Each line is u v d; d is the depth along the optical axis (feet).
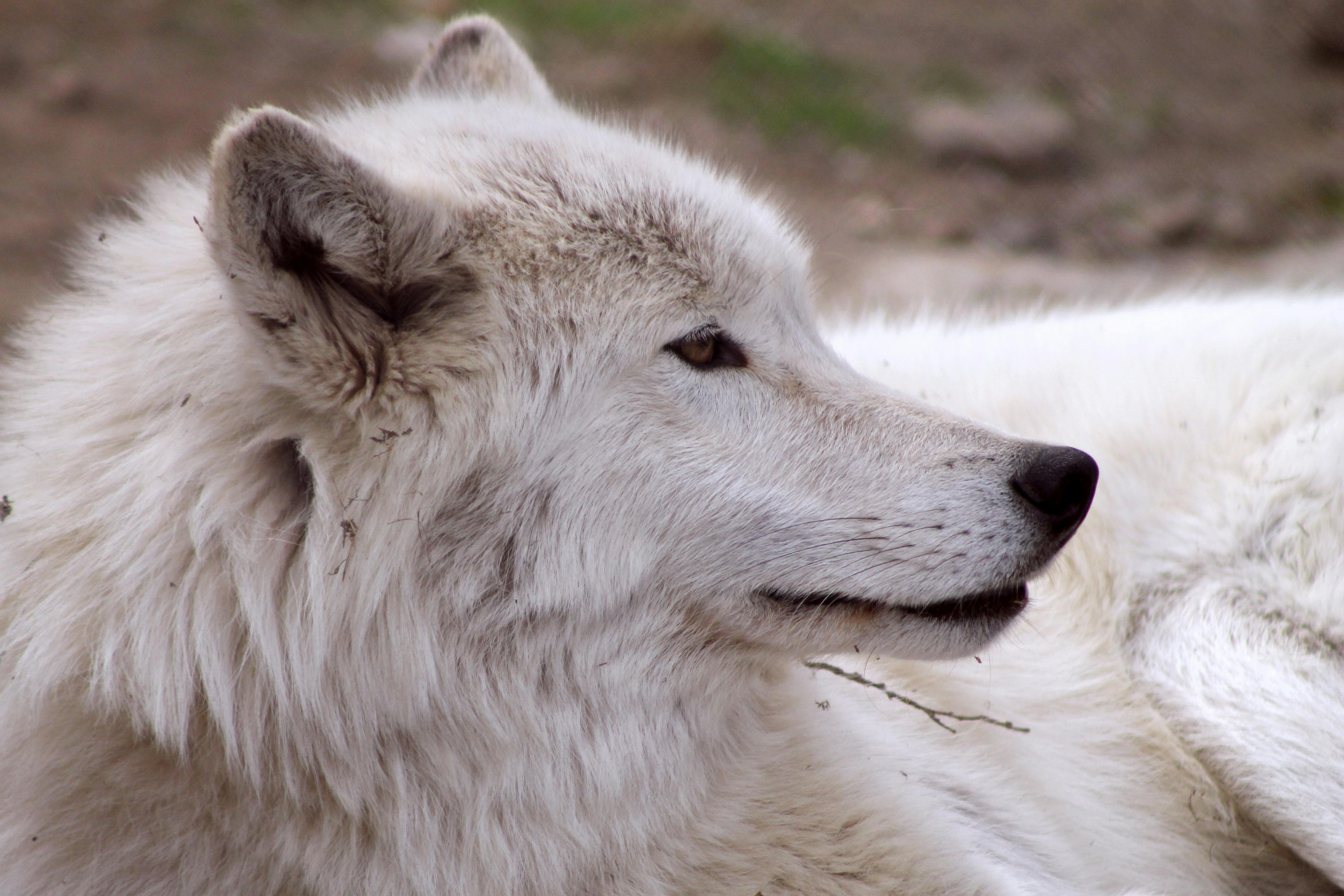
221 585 16.80
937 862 19.58
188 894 16.92
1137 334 29.71
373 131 19.86
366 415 16.47
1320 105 84.94
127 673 16.83
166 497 16.74
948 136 71.82
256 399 16.72
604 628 17.87
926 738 22.82
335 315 16.14
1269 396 26.09
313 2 76.95
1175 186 71.31
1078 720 24.85
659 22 81.00
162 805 16.94
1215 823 24.49
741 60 78.48
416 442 16.65
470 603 17.22
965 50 88.22
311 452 16.66
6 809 17.38
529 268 17.39
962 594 18.04
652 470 17.74
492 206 17.57
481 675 17.44
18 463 18.25
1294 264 61.93
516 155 18.53
